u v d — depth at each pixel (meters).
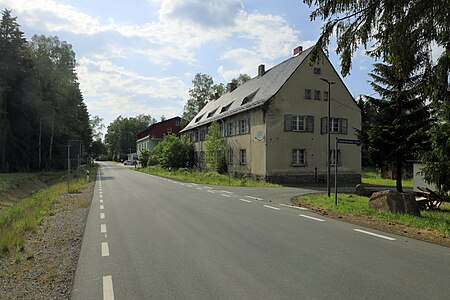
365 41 8.48
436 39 8.07
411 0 7.62
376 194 11.01
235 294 4.14
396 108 17.88
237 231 7.69
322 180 27.25
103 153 130.38
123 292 4.28
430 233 7.48
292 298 3.99
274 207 11.58
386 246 6.34
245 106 29.08
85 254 6.02
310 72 27.38
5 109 34.31
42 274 5.03
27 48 39.88
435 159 11.81
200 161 41.22
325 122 27.58
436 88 8.70
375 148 18.12
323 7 8.38
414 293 4.11
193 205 12.06
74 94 48.88
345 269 5.02
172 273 4.94
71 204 13.10
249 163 28.30
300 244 6.50
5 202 14.62
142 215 10.06
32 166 40.59
